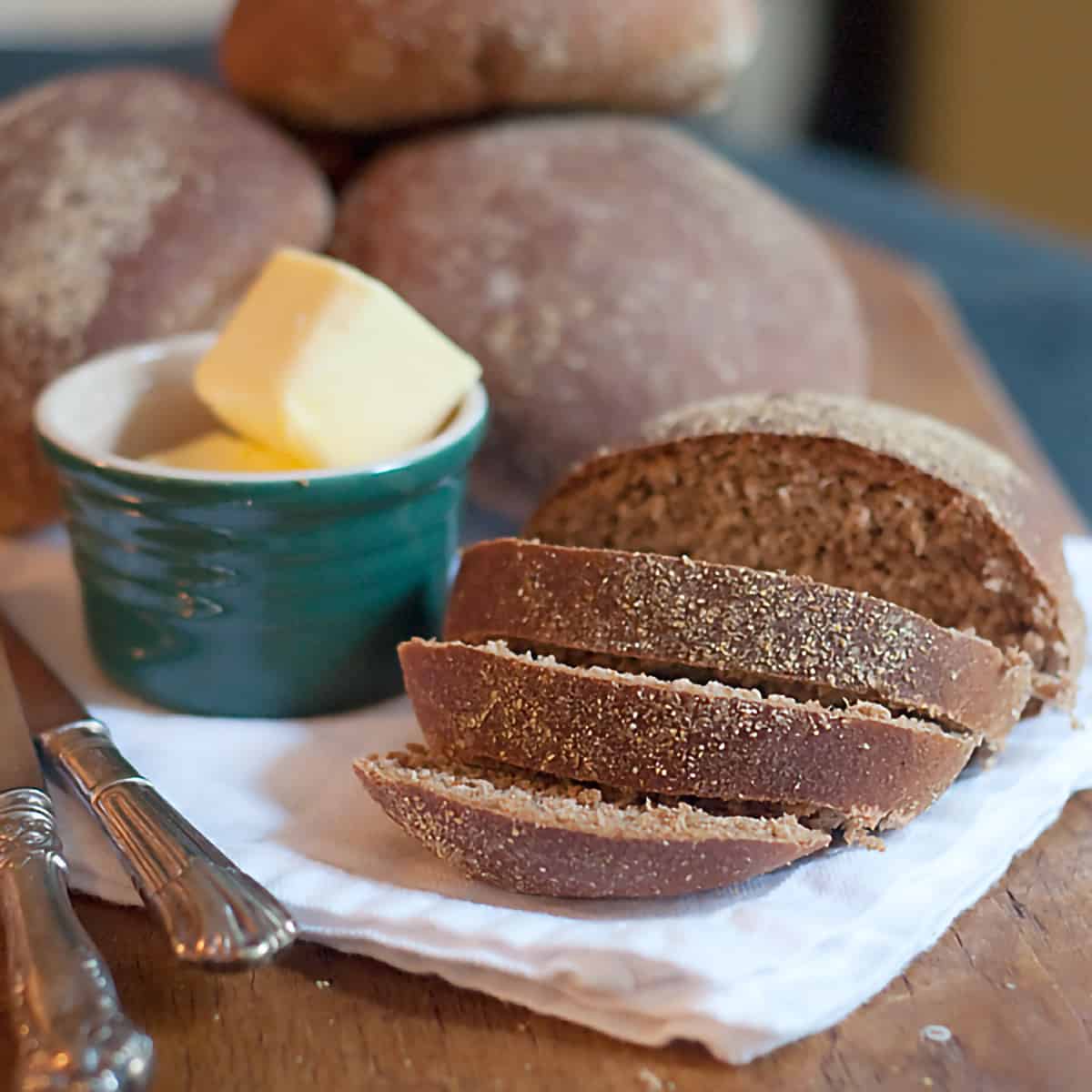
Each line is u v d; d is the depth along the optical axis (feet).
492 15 1.88
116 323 1.74
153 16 3.51
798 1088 1.27
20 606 1.68
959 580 1.51
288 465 1.56
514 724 1.40
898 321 2.50
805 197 3.37
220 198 1.80
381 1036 1.30
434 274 1.84
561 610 1.44
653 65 1.98
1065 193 4.57
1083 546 1.73
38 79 2.93
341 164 2.04
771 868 1.34
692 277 1.85
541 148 1.94
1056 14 4.29
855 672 1.40
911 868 1.37
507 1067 1.28
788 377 1.86
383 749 1.51
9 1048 1.27
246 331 1.55
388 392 1.55
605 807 1.37
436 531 1.58
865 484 1.52
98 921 1.37
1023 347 2.91
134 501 1.49
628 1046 1.29
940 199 3.51
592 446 1.82
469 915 1.33
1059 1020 1.31
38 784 1.39
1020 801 1.43
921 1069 1.28
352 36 1.87
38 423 1.55
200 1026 1.30
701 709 1.36
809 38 4.21
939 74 4.37
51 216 1.76
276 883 1.36
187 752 1.50
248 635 1.53
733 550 1.57
